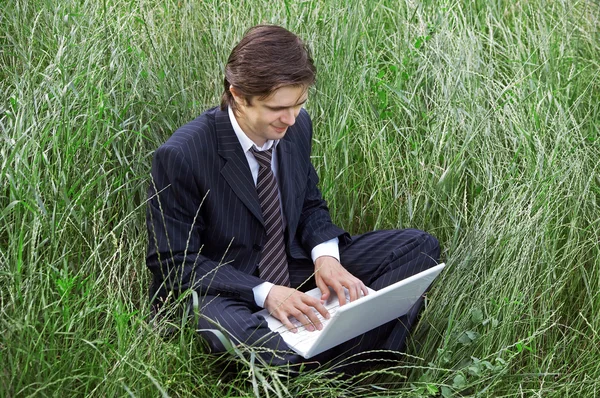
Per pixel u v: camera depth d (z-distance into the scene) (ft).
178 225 8.38
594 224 10.64
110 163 10.01
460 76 12.26
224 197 8.49
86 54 10.82
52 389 7.36
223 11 12.51
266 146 8.62
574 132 11.93
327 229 9.34
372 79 12.39
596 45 13.66
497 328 9.12
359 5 13.10
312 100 11.64
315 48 12.09
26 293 7.66
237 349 7.74
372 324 8.41
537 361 9.45
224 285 8.35
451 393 8.39
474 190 11.13
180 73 11.49
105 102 10.12
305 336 8.18
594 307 9.88
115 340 8.25
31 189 8.55
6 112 9.41
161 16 12.53
